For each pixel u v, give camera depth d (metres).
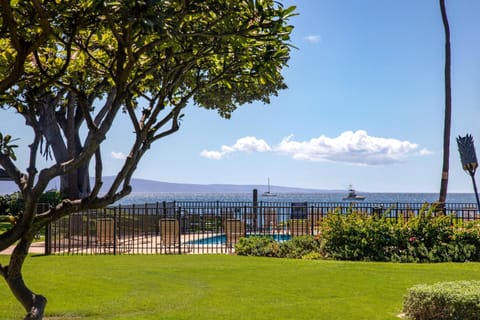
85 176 26.12
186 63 4.52
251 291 8.77
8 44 4.67
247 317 7.05
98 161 4.02
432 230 12.98
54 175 3.76
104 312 7.38
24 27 3.93
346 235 13.25
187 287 9.12
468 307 6.21
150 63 4.83
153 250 15.82
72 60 4.92
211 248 15.84
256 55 4.52
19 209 26.55
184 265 11.74
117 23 3.74
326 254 13.20
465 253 12.55
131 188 4.27
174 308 7.60
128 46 3.77
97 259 13.15
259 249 14.02
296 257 13.41
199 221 19.59
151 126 4.57
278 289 8.91
